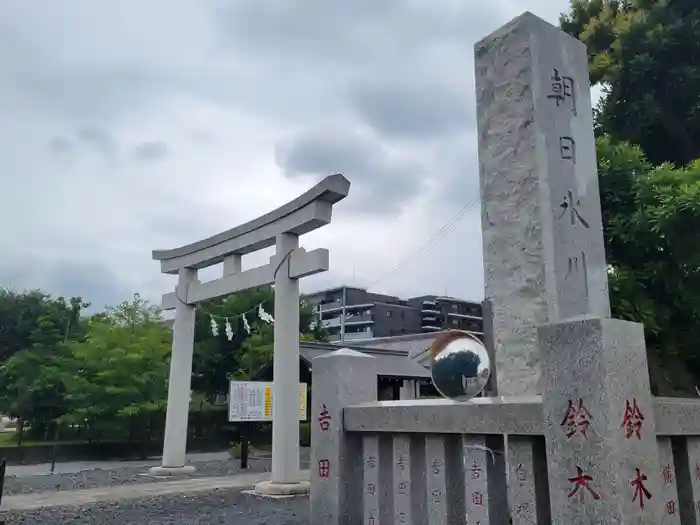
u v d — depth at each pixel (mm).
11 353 32344
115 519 9312
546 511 4105
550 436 3855
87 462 23109
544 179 5559
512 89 5926
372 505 5707
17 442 24859
